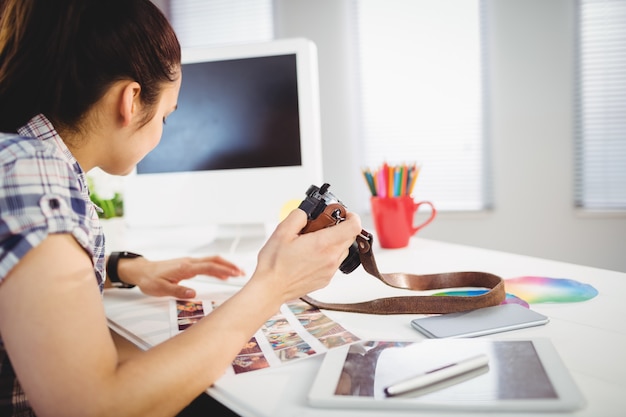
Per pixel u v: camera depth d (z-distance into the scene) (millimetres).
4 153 459
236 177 1196
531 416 404
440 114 2461
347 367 503
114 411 425
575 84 2262
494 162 2361
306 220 619
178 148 1216
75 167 545
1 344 520
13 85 516
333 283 880
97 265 642
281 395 470
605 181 2283
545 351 516
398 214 1132
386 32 2492
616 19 2201
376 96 2535
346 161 2527
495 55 2309
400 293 805
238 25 2709
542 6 2232
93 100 526
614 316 646
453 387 447
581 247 2305
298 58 1151
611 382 462
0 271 411
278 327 661
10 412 543
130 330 675
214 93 1192
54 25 504
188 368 472
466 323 627
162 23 567
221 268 884
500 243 2387
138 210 1240
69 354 415
